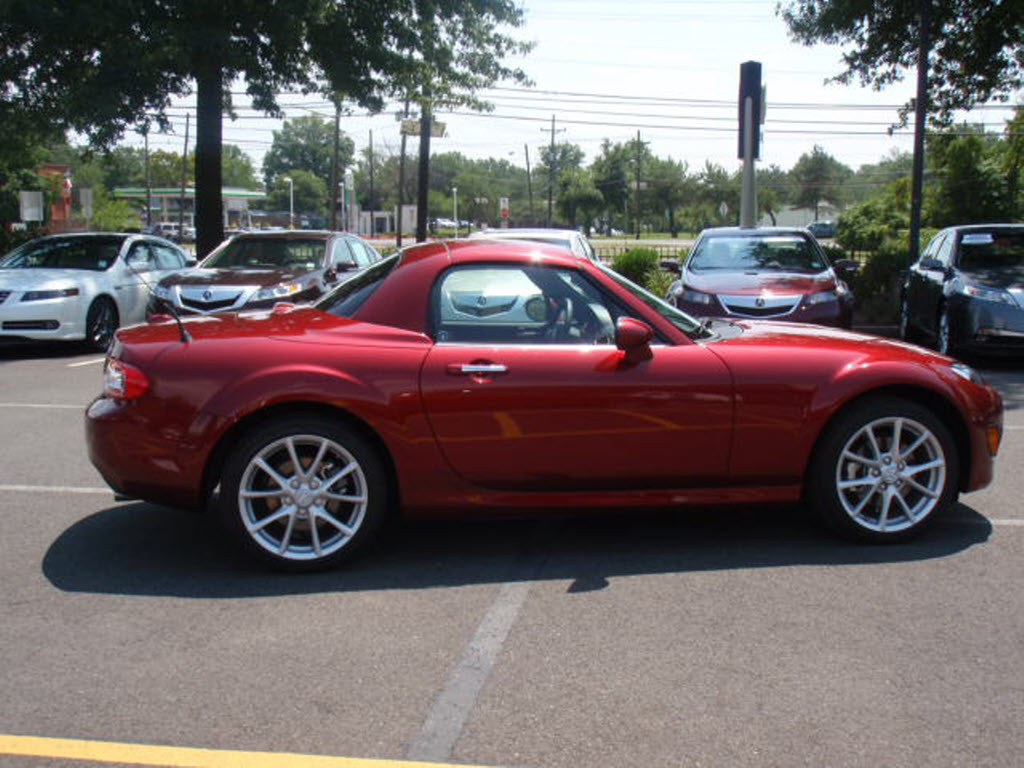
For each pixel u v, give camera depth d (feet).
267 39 60.44
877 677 11.22
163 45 54.24
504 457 15.05
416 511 15.12
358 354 14.90
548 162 404.36
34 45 57.62
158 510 18.56
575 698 10.77
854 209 199.93
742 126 58.13
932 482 15.99
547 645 12.18
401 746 9.79
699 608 13.34
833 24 66.54
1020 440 24.38
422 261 15.76
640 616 13.08
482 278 15.66
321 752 9.68
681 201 378.32
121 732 10.10
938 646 12.05
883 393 16.07
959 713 10.37
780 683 11.09
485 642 12.28
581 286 15.72
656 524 17.42
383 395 14.70
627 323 14.78
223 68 59.47
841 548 15.92
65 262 45.37
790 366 15.46
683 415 15.16
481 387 14.85
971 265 39.29
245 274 39.63
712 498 15.61
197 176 62.90
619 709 10.52
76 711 10.55
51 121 63.31
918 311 43.29
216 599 13.89
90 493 19.74
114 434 14.85
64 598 13.93
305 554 14.84
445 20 66.54
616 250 133.90
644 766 9.39
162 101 57.57
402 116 98.94
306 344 14.99
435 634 12.57
